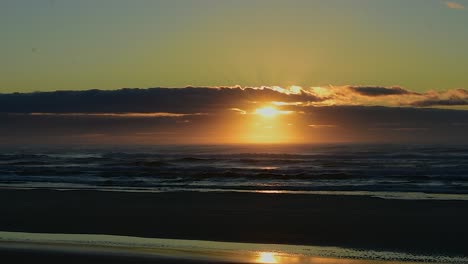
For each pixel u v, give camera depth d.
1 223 19.00
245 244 15.52
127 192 27.12
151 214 20.55
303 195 25.78
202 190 29.28
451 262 13.54
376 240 15.98
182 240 16.06
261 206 22.30
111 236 16.73
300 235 16.72
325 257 13.87
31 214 20.75
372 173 39.22
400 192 28.12
